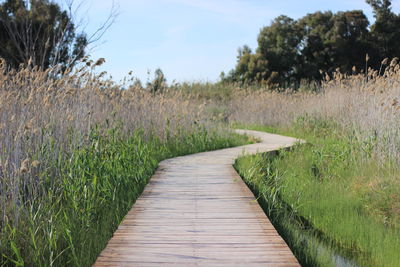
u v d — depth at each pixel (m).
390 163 8.09
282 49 38.00
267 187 6.95
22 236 4.23
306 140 12.73
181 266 3.57
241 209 5.41
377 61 34.94
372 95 10.16
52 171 5.56
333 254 4.80
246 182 7.41
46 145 5.59
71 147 5.93
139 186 6.77
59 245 4.18
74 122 6.41
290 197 7.05
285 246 4.05
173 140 11.12
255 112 19.23
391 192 6.54
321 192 7.33
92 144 6.32
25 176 4.90
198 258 3.75
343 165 8.84
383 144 8.47
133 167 7.23
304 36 38.19
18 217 4.37
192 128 12.00
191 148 11.22
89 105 7.10
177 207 5.51
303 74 37.78
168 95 13.23
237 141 13.11
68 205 5.10
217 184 6.88
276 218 5.66
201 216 5.10
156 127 10.64
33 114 5.69
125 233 4.46
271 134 15.56
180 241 4.20
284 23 38.56
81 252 3.99
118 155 6.93
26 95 6.16
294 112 17.03
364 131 9.32
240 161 9.12
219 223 4.81
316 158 9.60
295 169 9.00
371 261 4.66
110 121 8.24
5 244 3.94
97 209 5.32
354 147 9.37
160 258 3.75
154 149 10.06
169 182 7.05
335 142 10.93
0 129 4.92
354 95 12.38
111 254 3.84
